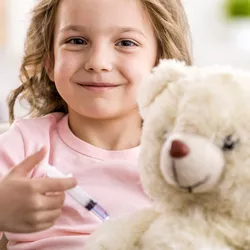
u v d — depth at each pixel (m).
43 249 0.91
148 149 0.66
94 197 0.97
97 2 1.00
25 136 1.04
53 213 0.72
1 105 1.77
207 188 0.60
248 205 0.60
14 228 0.71
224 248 0.60
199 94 0.62
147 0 1.07
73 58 1.01
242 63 2.53
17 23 2.33
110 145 1.08
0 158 1.00
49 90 1.23
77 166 1.02
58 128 1.09
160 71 0.68
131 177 1.01
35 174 0.91
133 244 0.64
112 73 1.01
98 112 1.01
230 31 2.66
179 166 0.58
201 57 2.54
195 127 0.60
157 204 0.68
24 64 1.23
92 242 0.66
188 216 0.62
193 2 2.64
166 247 0.59
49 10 1.12
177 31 1.20
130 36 1.02
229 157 0.60
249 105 0.61
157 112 0.65
